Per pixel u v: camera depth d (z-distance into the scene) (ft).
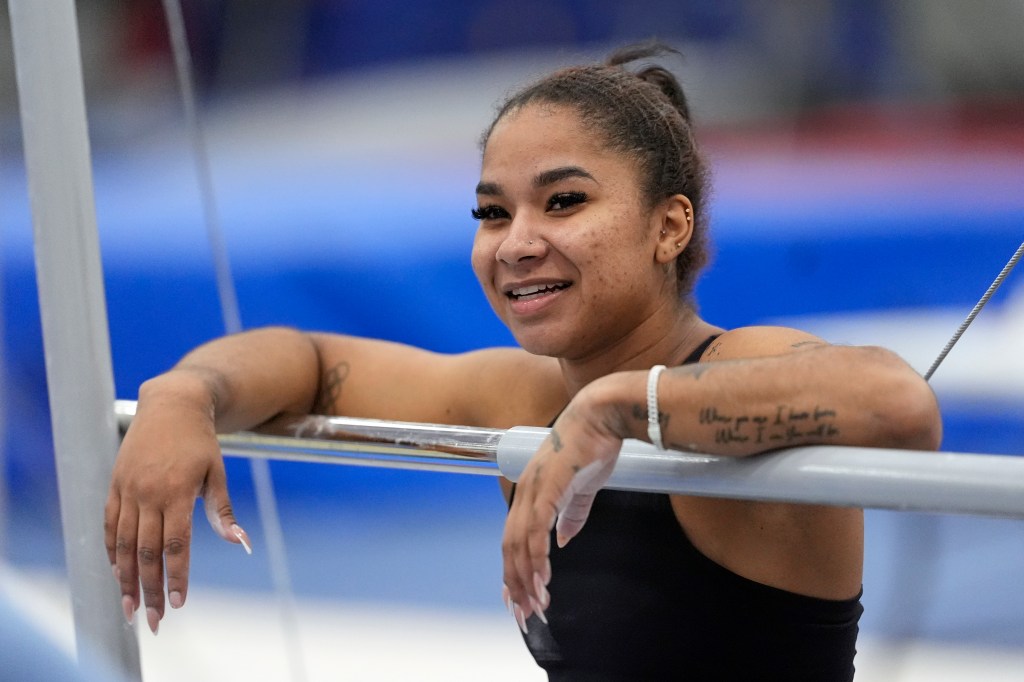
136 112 44.68
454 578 30.91
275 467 36.40
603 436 10.10
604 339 12.91
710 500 11.81
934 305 31.89
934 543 30.86
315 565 32.48
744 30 41.01
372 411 15.71
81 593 12.77
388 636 27.68
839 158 35.09
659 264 13.00
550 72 14.46
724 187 34.96
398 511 35.83
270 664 26.66
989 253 31.68
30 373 36.35
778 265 33.30
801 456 9.57
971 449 31.04
